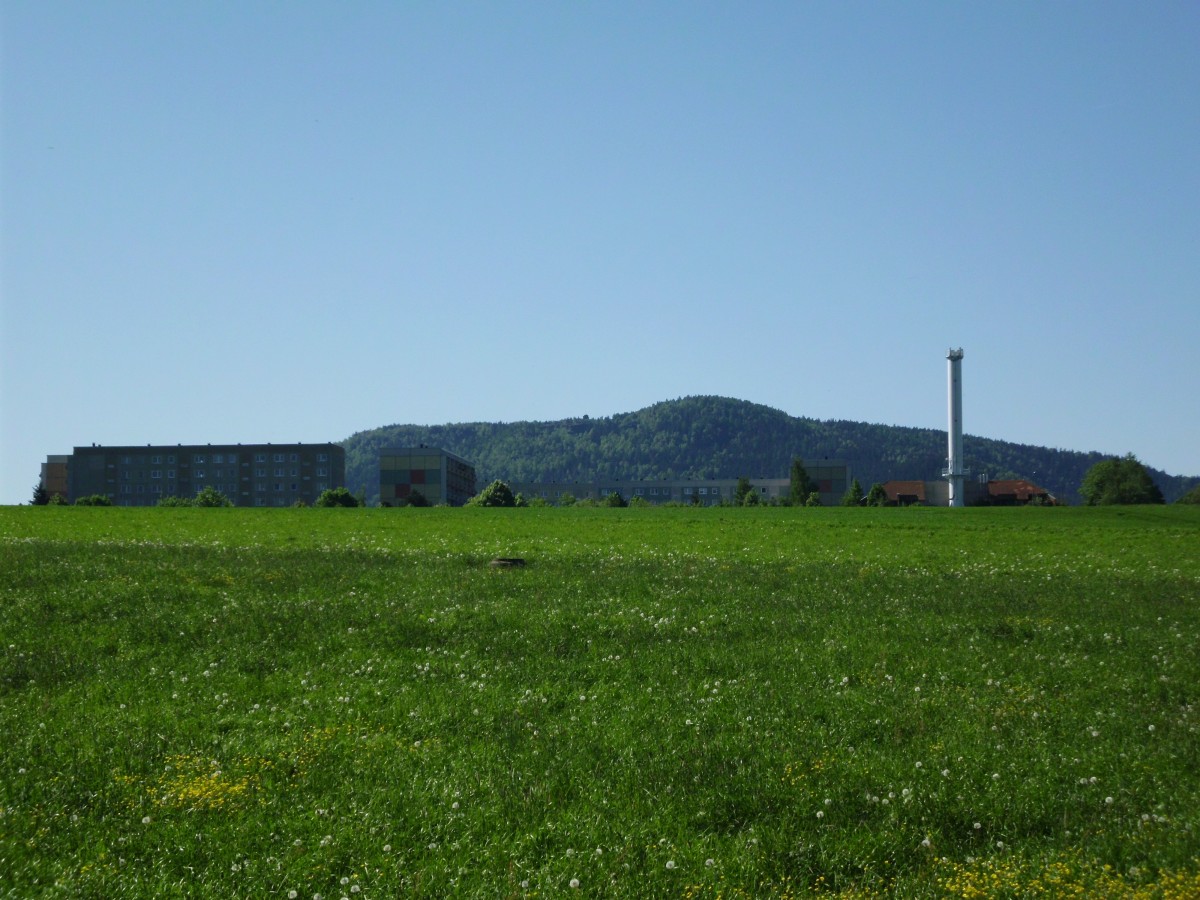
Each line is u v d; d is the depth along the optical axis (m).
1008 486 190.25
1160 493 162.38
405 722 18.17
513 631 25.47
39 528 55.12
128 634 24.64
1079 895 11.52
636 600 30.05
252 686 20.66
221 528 57.59
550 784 14.99
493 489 129.25
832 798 14.45
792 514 78.31
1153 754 16.31
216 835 13.32
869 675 21.72
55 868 12.30
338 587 31.44
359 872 12.37
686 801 14.40
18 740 16.88
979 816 13.98
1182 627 27.30
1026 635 26.23
